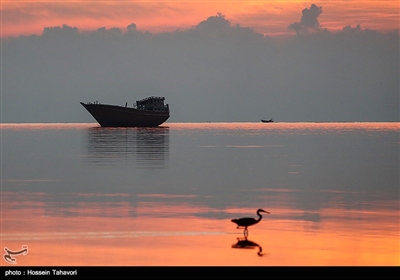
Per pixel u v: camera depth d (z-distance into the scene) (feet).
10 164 509.35
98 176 414.62
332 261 197.77
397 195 333.62
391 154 651.25
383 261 198.80
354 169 481.05
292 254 205.57
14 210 277.44
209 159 568.82
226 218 262.26
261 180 401.29
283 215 270.87
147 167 481.46
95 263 193.88
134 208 285.02
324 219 261.65
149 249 209.26
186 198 318.24
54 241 218.59
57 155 612.29
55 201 304.50
